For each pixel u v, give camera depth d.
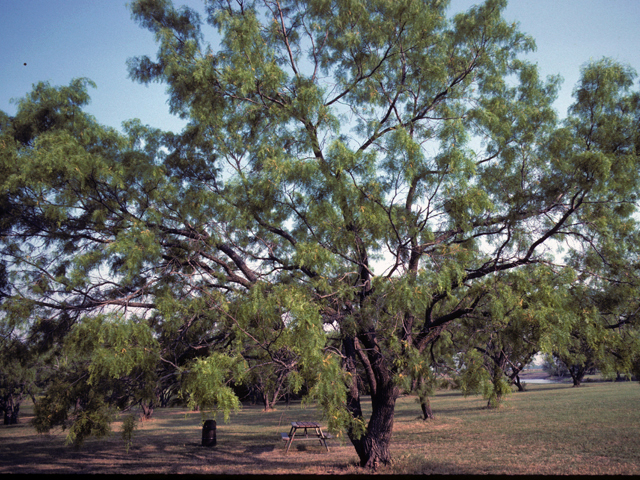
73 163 6.64
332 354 7.14
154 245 6.71
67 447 17.03
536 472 9.19
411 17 9.00
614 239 7.57
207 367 5.54
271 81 8.16
